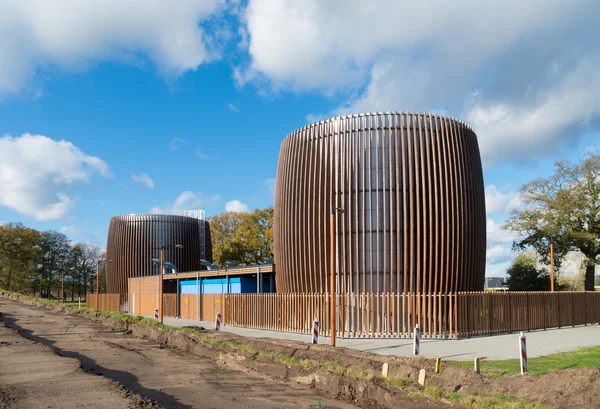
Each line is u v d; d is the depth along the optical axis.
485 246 29.52
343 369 12.78
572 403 9.10
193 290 42.62
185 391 12.60
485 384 10.96
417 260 25.94
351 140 27.61
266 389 12.85
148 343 23.47
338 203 27.30
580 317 32.00
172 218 57.50
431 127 27.34
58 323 35.28
